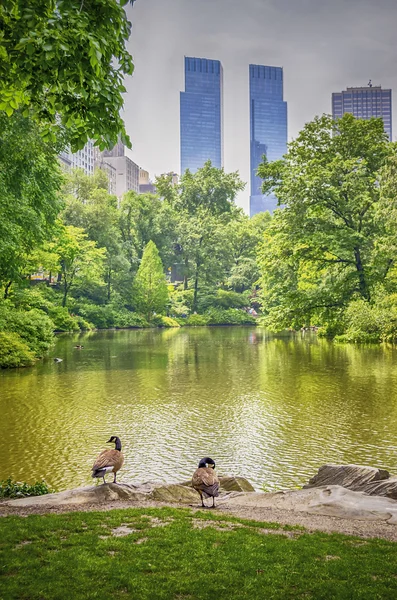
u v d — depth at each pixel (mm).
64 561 7379
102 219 102812
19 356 40219
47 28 8758
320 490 12086
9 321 44844
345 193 58062
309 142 61094
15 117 25828
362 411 24469
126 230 118312
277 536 8891
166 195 132750
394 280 56844
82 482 15805
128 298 107062
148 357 46688
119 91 9914
